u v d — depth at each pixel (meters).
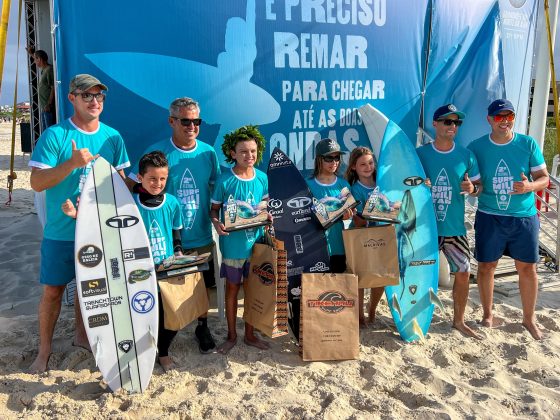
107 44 3.96
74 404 2.93
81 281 3.02
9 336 3.75
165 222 3.34
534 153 3.87
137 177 3.40
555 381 3.29
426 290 3.98
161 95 4.21
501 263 5.70
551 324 4.20
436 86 5.57
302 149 4.91
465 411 2.95
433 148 3.99
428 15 5.37
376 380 3.27
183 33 4.21
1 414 2.87
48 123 6.35
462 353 3.70
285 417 2.87
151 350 3.14
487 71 5.86
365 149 3.91
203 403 2.96
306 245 3.74
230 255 3.57
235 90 4.50
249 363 3.50
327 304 3.54
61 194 3.22
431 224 3.99
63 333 3.87
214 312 4.44
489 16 5.78
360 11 4.98
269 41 4.57
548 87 6.44
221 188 3.54
